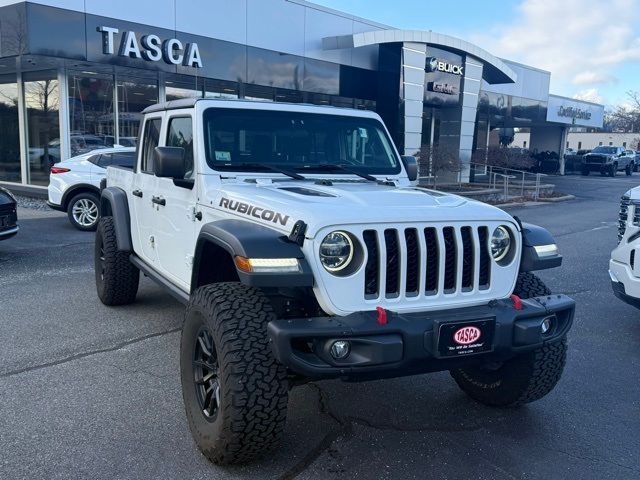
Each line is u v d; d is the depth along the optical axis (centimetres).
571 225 1481
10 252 938
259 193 371
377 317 312
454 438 381
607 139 7812
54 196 1160
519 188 2373
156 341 542
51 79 1552
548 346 381
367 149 501
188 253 438
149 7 1489
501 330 331
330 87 2025
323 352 301
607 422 408
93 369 475
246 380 309
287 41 1855
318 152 477
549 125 3969
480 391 427
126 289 628
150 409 408
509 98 3139
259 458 344
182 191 444
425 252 331
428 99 2252
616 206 2022
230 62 1695
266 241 313
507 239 365
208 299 337
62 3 1338
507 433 389
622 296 585
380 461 351
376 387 459
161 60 1523
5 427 379
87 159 1159
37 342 534
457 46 2262
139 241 561
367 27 2145
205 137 429
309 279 307
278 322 303
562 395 452
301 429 388
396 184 475
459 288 344
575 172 4347
